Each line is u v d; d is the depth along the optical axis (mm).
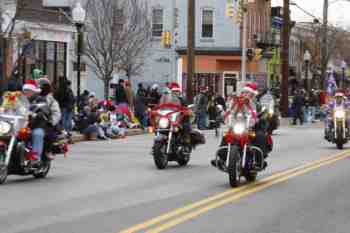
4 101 14609
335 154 22328
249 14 60875
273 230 10000
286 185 14812
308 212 11578
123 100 29984
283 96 46656
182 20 58125
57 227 9938
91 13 46656
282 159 20453
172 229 9875
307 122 45938
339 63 87375
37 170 15297
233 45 58812
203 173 16734
